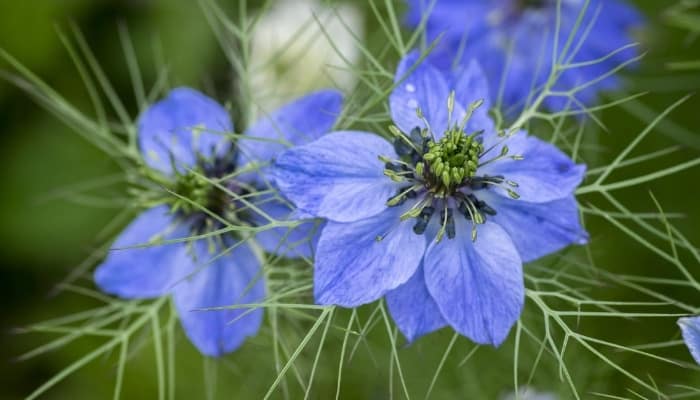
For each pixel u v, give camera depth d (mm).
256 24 266
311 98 244
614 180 323
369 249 220
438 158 220
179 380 312
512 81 296
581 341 221
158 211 253
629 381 292
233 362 287
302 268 249
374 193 222
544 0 300
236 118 267
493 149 227
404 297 222
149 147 256
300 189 219
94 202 328
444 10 298
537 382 281
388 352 284
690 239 317
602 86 298
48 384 239
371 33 321
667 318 295
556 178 223
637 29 309
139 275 251
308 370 281
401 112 226
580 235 225
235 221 245
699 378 279
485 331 219
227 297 247
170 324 252
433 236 224
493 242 222
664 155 326
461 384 282
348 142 223
